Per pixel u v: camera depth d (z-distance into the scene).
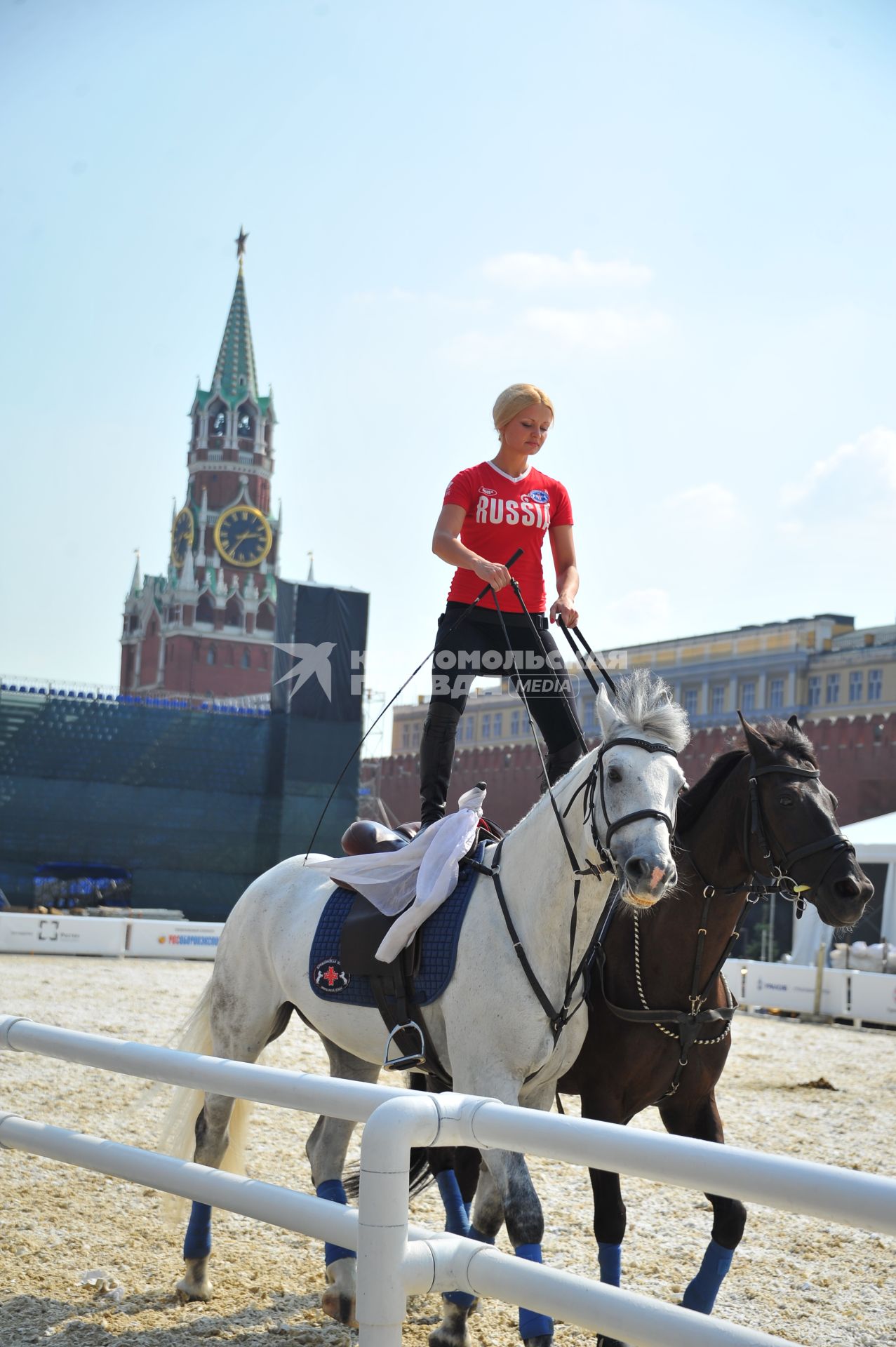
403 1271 2.28
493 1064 3.61
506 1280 2.31
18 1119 3.86
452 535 4.29
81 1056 3.40
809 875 4.00
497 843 4.05
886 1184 1.74
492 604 4.42
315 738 35.88
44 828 34.88
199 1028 4.94
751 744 4.15
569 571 4.61
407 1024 3.84
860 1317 4.55
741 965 18.56
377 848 4.39
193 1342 3.98
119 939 22.95
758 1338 1.93
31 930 22.34
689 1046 4.03
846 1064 12.32
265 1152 7.20
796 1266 5.19
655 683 3.53
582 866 3.54
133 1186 6.13
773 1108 9.52
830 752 38.19
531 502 4.47
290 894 4.68
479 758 45.44
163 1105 8.42
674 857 4.12
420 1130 2.32
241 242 126.94
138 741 36.06
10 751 34.84
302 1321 4.25
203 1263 4.46
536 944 3.63
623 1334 2.11
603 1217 3.70
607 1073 4.07
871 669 44.31
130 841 35.44
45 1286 4.51
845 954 17.91
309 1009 4.33
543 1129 2.22
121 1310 4.29
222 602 117.31
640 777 3.27
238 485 121.31
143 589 126.00
